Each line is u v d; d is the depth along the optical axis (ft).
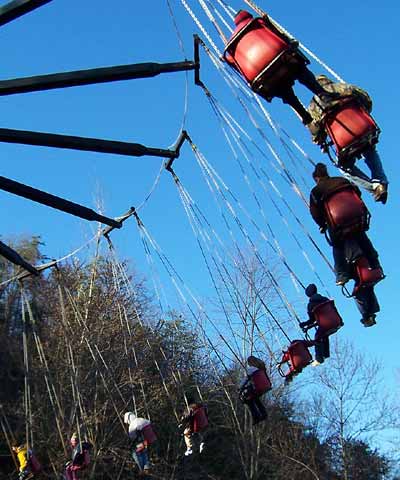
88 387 74.43
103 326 77.20
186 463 89.10
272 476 94.58
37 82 17.80
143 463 45.73
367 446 109.50
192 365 81.82
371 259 24.02
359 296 25.53
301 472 96.58
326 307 29.89
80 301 85.30
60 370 76.64
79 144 19.54
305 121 21.53
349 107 20.79
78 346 74.95
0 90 17.60
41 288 93.20
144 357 78.02
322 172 23.58
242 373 84.43
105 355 75.72
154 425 84.89
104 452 76.84
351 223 22.40
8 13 17.26
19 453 46.14
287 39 20.06
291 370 31.81
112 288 85.87
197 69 26.21
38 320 90.89
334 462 106.73
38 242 118.83
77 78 18.13
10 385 83.20
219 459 92.58
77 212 22.08
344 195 22.49
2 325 87.71
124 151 20.63
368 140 20.66
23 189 20.43
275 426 97.96
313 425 107.96
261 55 19.99
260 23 20.51
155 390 78.69
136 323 80.79
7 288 94.84
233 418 90.63
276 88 20.63
